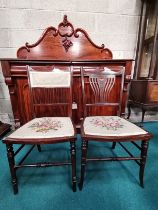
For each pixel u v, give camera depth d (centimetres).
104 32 189
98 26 186
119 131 93
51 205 88
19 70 136
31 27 176
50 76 118
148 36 190
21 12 170
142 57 197
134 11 187
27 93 146
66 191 98
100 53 173
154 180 109
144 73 203
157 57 181
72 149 90
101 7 180
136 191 99
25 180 108
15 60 130
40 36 170
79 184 100
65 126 100
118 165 125
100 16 183
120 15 186
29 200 92
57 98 137
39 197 94
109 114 161
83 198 93
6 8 167
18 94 145
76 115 157
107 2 179
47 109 151
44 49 165
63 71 119
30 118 153
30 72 116
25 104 149
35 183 105
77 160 132
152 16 183
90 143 162
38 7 171
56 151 147
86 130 94
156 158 135
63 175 114
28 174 115
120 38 194
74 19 179
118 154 140
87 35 168
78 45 169
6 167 123
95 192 98
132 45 198
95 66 143
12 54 182
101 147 153
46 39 164
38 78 117
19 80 142
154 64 184
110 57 175
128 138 89
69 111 125
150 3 179
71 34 166
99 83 124
